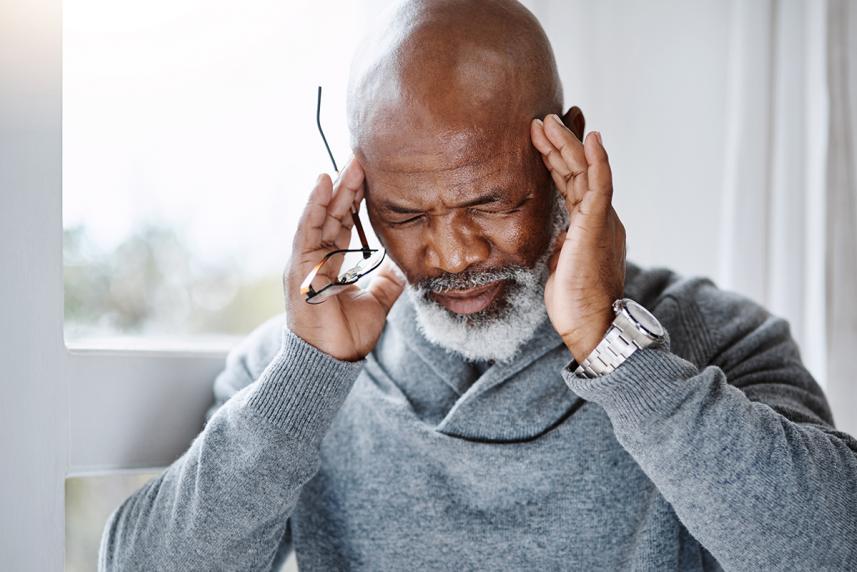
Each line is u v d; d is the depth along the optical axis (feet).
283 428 2.96
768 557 2.70
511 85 2.91
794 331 5.16
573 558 3.28
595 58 4.75
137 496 3.29
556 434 3.29
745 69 4.97
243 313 4.37
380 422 3.48
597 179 2.93
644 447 2.81
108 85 3.87
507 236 2.97
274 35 4.17
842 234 5.19
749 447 2.72
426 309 3.16
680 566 3.38
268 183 4.22
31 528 3.01
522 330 3.21
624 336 2.83
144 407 3.47
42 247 3.00
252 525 2.99
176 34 4.01
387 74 2.89
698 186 5.02
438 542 3.34
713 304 3.66
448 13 2.92
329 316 3.08
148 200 4.03
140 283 4.05
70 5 3.74
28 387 2.99
